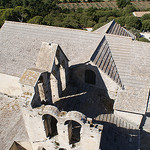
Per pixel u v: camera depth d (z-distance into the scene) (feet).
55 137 57.31
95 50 80.89
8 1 297.94
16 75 88.79
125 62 84.74
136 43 86.58
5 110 78.69
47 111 48.39
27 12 244.83
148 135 87.61
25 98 49.80
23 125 70.64
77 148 55.06
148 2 488.44
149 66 81.35
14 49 95.86
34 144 64.03
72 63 85.15
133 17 269.03
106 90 85.05
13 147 65.41
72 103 77.77
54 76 69.62
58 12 307.37
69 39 90.79
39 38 94.84
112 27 107.14
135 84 78.23
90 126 46.88
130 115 76.02
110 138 69.21
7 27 103.86
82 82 89.76
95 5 452.35
